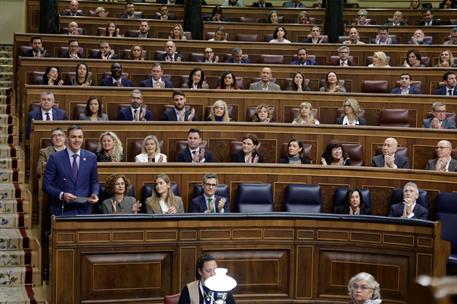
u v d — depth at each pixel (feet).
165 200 41.63
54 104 54.70
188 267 36.55
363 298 25.54
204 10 98.63
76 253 35.14
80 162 40.83
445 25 90.58
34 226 47.55
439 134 52.34
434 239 35.83
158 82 64.34
